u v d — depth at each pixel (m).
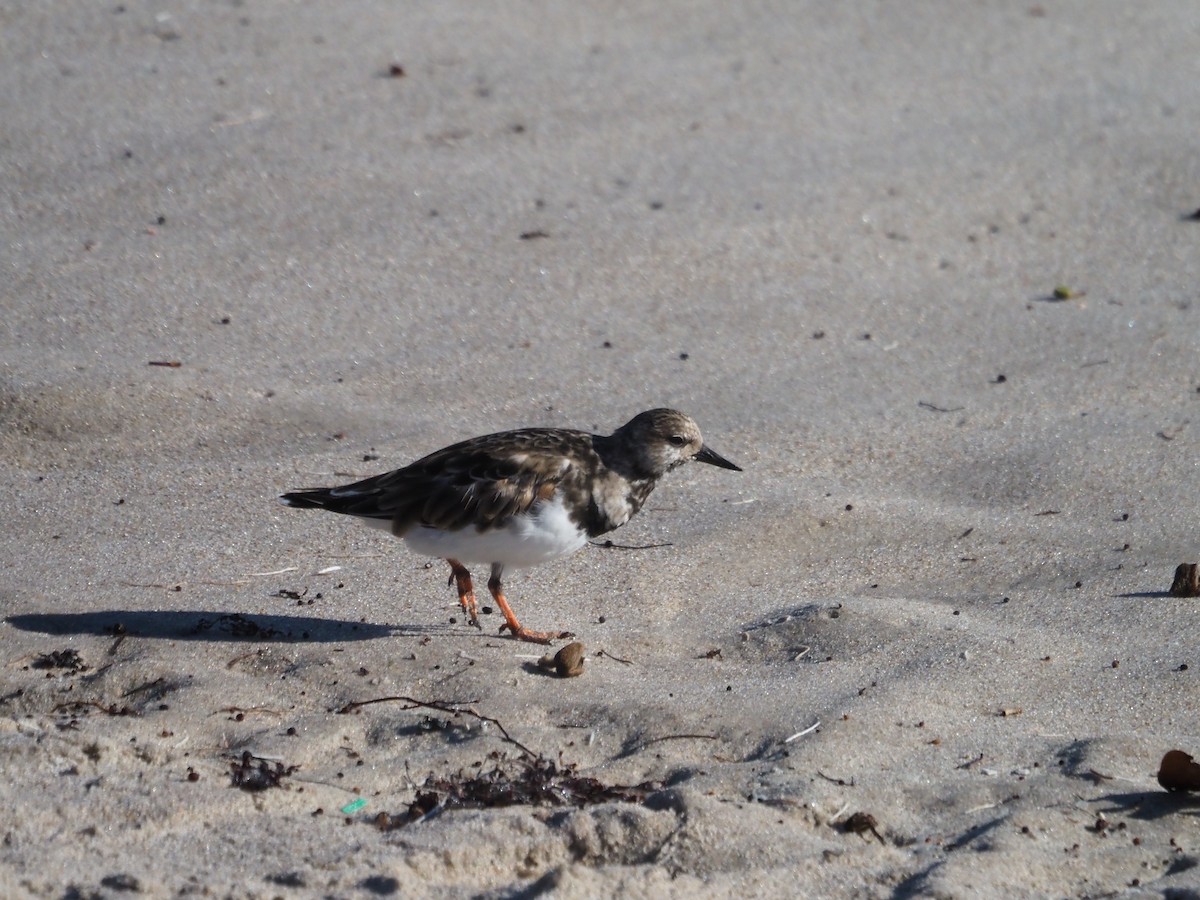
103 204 15.98
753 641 9.72
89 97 18.00
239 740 8.15
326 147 17.39
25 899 6.41
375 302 14.82
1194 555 10.89
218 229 15.76
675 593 10.48
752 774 7.76
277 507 11.52
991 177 17.77
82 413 12.55
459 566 9.84
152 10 20.44
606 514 9.71
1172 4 22.69
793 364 14.23
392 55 19.72
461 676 8.95
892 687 8.88
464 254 15.73
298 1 21.09
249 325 14.23
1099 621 9.88
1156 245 16.59
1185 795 7.64
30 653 9.00
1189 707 8.70
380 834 7.09
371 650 9.25
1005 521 11.57
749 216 16.72
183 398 12.91
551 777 7.67
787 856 6.99
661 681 9.06
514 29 20.83
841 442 12.89
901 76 20.22
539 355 14.12
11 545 10.73
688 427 9.94
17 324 13.77
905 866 6.99
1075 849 7.16
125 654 9.09
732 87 19.64
